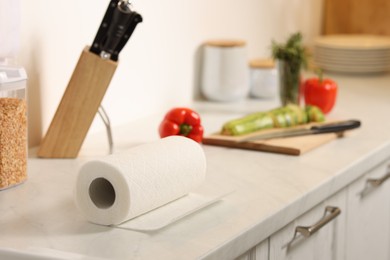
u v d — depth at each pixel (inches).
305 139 75.2
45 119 72.4
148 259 46.1
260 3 108.0
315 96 88.4
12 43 64.5
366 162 72.0
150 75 86.8
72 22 73.6
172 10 89.0
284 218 57.1
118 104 82.2
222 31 99.9
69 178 62.7
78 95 67.2
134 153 52.1
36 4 68.7
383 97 99.7
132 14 64.1
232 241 49.7
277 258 59.0
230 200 57.7
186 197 56.7
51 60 71.7
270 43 111.9
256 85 98.5
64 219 52.7
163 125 73.9
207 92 95.7
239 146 73.8
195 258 46.4
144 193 50.7
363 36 122.2
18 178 60.3
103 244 48.2
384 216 83.4
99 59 66.1
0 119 57.5
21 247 47.5
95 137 76.9
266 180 63.3
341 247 72.1
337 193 68.9
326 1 126.0
